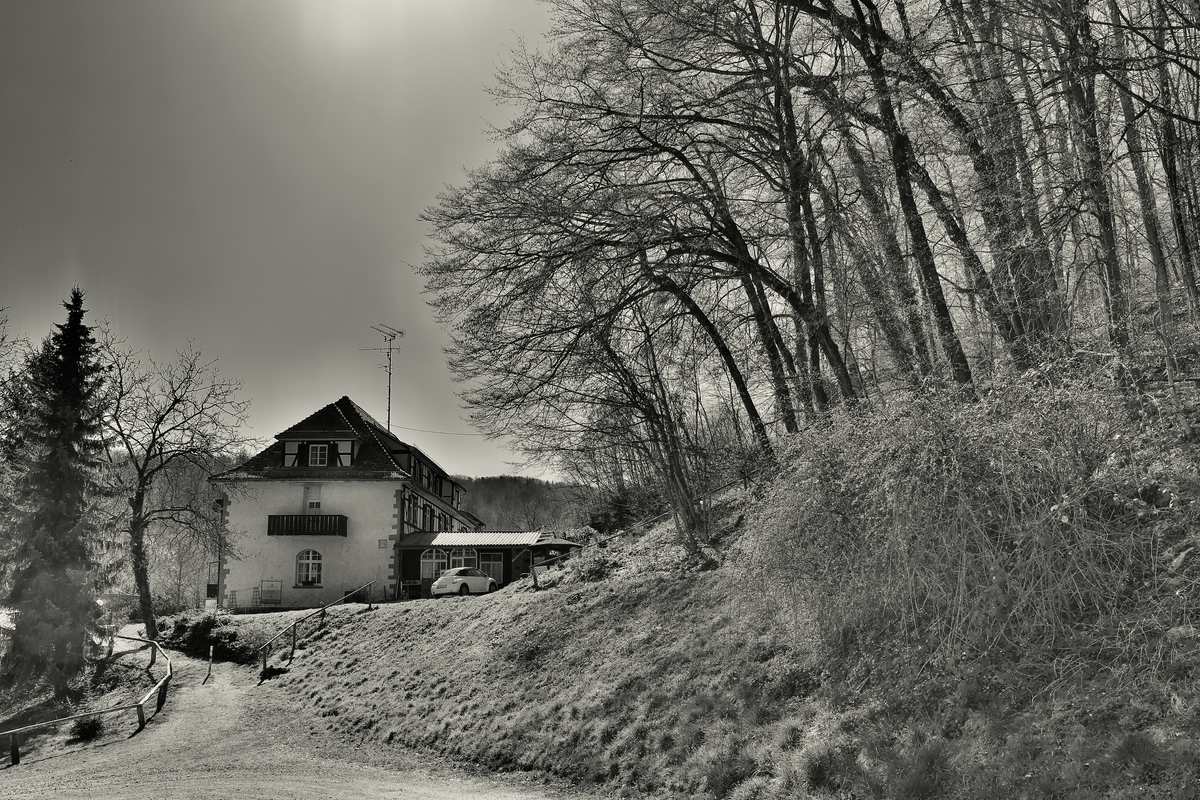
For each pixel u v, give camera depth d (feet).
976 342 44.60
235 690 86.94
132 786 47.91
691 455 71.15
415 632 87.81
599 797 36.76
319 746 59.82
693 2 50.16
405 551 158.92
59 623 97.91
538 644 62.80
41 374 108.47
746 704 35.91
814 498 34.12
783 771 29.84
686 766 34.71
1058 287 39.42
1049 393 29.12
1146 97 42.16
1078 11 35.42
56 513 103.14
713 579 56.44
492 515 347.77
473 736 51.88
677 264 56.70
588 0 55.11
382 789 42.55
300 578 152.97
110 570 108.27
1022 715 24.27
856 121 48.42
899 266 45.80
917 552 28.53
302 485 156.35
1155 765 19.90
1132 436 28.27
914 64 42.27
